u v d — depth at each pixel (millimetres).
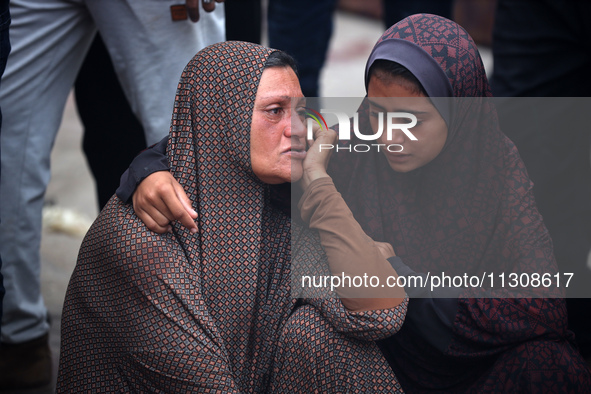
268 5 7836
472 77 3697
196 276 3557
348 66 12766
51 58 4773
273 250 3756
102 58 5289
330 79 12023
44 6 4582
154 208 3473
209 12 4621
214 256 3625
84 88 5434
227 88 3582
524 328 3516
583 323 5180
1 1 3932
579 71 5055
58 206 8055
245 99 3578
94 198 8359
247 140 3580
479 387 3611
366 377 3523
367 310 3461
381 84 3615
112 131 5523
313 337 3506
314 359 3488
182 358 3432
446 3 8125
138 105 4793
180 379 3441
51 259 6906
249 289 3637
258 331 3670
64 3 4645
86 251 3658
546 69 5086
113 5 4531
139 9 4500
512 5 5180
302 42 7719
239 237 3650
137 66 4672
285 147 3629
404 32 3674
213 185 3635
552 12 4996
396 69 3547
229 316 3637
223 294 3629
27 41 4594
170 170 3621
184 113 3623
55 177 8883
